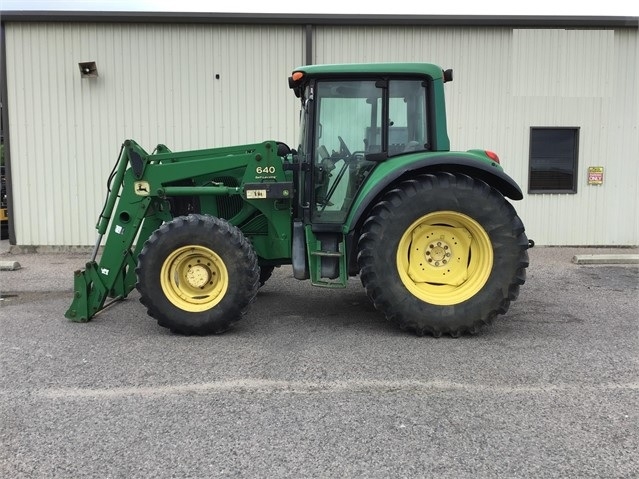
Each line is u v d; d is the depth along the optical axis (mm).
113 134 8477
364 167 4391
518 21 8305
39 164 8500
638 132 8664
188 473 2352
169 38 8328
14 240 8617
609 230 8828
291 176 4551
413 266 4250
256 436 2656
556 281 6387
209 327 4195
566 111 8609
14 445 2592
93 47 8305
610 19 8344
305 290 5945
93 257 4664
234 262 4160
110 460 2457
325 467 2389
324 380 3330
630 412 2895
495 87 8523
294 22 8242
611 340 4113
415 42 8422
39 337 4227
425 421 2797
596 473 2340
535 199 8742
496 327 4469
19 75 8328
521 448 2535
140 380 3350
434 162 4090
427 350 3881
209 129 8516
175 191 4520
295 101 8492
